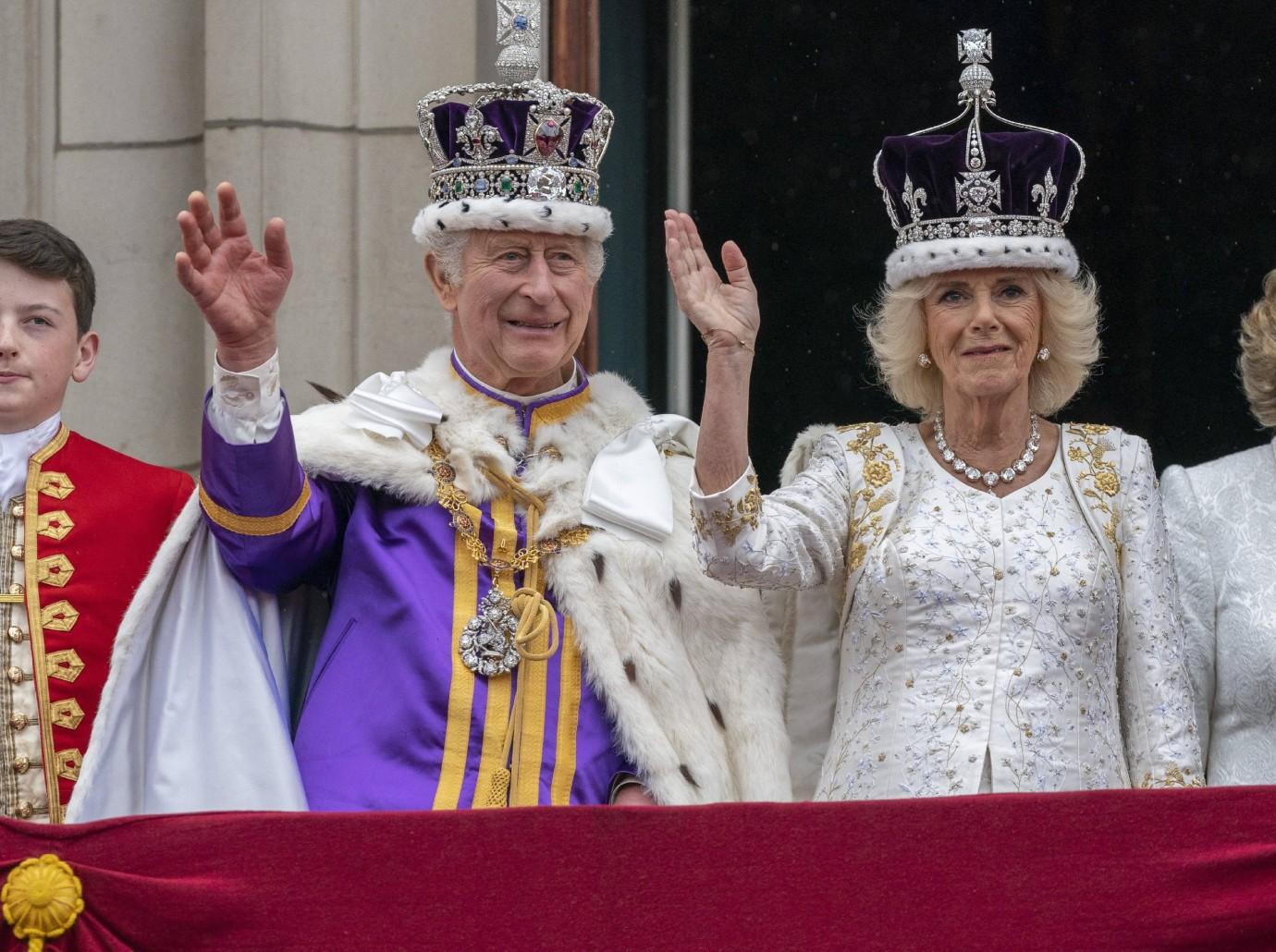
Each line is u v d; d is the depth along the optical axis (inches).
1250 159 828.0
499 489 569.9
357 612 554.3
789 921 472.1
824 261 814.5
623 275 788.6
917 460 569.3
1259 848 475.2
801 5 806.5
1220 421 830.5
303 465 562.6
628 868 473.1
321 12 733.9
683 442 601.9
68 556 580.1
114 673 539.2
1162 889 473.7
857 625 552.4
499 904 470.3
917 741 531.8
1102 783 533.3
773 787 558.9
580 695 553.6
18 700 562.9
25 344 581.3
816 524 558.6
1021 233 560.1
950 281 562.9
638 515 569.3
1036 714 531.2
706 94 802.2
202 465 546.9
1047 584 541.6
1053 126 828.0
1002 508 554.6
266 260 523.8
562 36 755.4
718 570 541.0
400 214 733.9
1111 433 572.1
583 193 574.9
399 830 472.1
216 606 551.5
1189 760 537.6
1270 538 577.9
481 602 554.9
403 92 736.3
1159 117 828.6
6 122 751.7
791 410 816.9
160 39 751.7
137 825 471.8
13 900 461.4
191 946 465.1
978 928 472.4
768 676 571.5
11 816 548.7
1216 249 829.8
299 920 467.2
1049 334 570.6
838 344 814.5
